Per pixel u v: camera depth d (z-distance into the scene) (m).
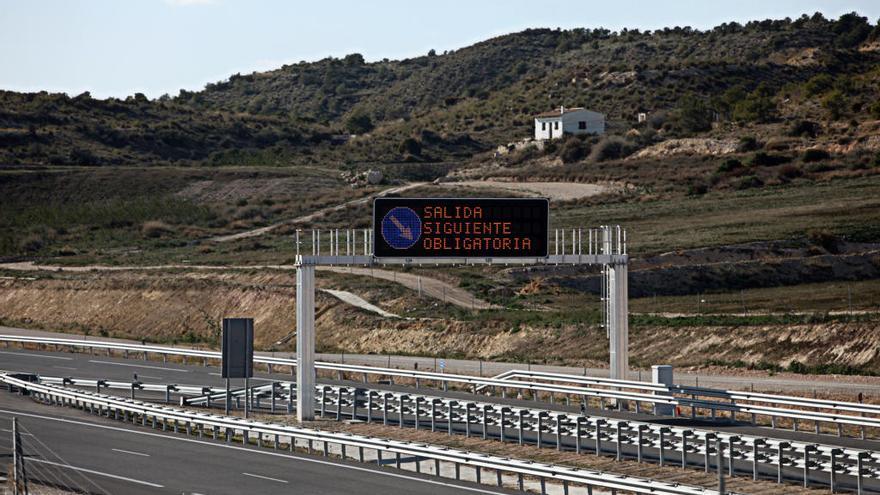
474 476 48.81
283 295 115.81
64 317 127.19
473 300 109.62
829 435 55.50
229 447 54.16
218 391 67.69
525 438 57.00
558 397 70.81
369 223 163.50
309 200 184.25
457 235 61.09
